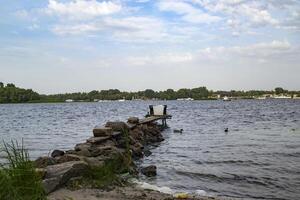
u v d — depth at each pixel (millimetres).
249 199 11547
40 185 8359
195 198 10461
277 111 90688
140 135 25375
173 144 26906
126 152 16125
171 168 16594
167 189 11945
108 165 12695
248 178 14688
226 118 63219
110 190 10336
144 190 10875
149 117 37344
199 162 18562
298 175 15367
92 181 10914
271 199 11633
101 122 55250
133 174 14422
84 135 34938
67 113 90438
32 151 23453
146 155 20938
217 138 31141
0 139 31453
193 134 34969
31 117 74188
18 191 7594
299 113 80000
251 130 38906
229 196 11867
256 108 111625
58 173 10211
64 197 9172
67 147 25812
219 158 19906
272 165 17750
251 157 20281
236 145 26016
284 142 27688
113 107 132750
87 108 126625
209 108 113562
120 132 20266
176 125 47156
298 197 11945
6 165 8828
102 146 16266
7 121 61531
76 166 10852
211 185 13445
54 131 40094
